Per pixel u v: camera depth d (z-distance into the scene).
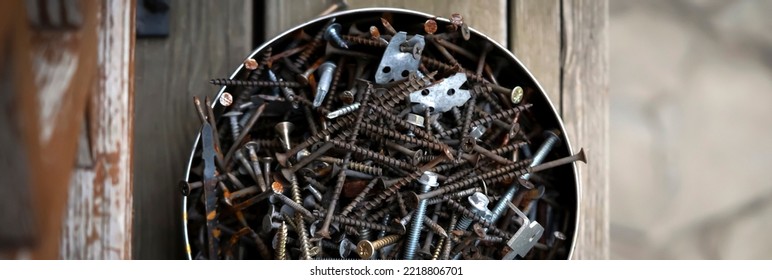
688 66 1.01
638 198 1.00
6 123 0.33
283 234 0.56
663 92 1.01
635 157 1.00
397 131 0.58
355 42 0.60
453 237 0.58
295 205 0.56
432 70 0.61
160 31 0.65
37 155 0.35
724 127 1.01
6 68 0.33
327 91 0.59
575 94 0.67
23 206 0.34
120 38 0.50
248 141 0.59
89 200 0.50
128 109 0.50
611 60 1.00
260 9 0.66
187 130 0.65
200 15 0.65
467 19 0.67
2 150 0.33
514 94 0.60
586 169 0.67
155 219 0.64
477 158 0.59
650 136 1.01
